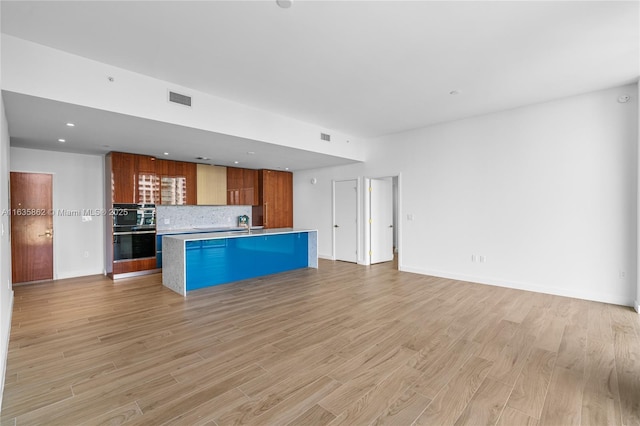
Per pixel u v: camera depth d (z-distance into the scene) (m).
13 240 4.95
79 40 2.73
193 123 3.84
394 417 1.81
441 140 5.44
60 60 2.90
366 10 2.34
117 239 5.34
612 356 2.53
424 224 5.70
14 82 2.65
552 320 3.34
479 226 5.01
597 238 4.01
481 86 3.80
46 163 5.23
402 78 3.56
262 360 2.48
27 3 2.20
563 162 4.23
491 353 2.59
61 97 2.89
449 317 3.45
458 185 5.23
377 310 3.69
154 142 4.67
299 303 3.96
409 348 2.69
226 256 5.05
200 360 2.48
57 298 4.19
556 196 4.29
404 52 2.98
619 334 2.96
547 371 2.30
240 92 3.96
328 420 1.78
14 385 2.13
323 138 5.68
